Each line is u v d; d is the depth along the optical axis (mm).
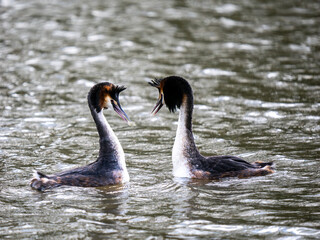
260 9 34312
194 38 28047
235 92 19672
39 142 14844
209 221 9922
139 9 34594
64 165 13102
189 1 36812
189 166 12258
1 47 26047
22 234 9469
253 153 13766
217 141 14875
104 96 12258
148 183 11930
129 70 22750
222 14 33062
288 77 21359
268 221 9867
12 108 17969
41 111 17750
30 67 23016
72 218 10109
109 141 12164
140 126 16484
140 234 9422
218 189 11484
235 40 27531
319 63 23328
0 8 34312
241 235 9352
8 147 14336
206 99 18953
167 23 31062
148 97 19391
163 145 14758
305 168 12594
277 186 11555
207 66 23188
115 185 11781
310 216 10047
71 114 17531
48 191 11328
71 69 22875
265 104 18188
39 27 29938
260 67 22938
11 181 11984
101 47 26438
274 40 27375
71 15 32875
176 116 17516
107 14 33219
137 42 27344
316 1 36250
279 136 15070
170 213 10328
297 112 17203
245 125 16203
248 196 11070
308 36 27922
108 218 10109
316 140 14594
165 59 24406
